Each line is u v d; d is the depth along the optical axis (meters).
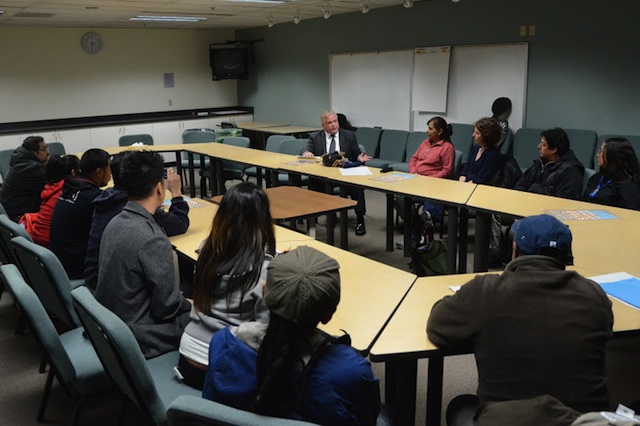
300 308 1.20
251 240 1.74
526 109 6.49
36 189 4.62
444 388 2.70
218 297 1.75
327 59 8.78
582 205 3.41
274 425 1.08
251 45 10.20
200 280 1.77
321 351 1.24
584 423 1.04
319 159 5.33
